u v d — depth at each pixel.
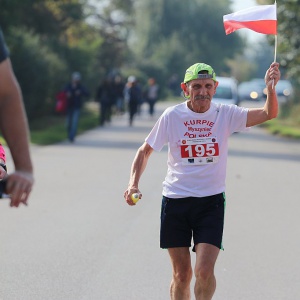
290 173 36.50
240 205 26.70
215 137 13.60
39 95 66.62
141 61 159.25
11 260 18.78
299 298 16.17
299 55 62.62
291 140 59.72
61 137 54.34
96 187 30.42
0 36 7.66
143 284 17.00
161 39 177.12
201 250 13.23
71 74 88.44
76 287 16.72
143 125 72.94
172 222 13.70
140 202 27.09
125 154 43.81
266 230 22.50
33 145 48.16
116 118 83.06
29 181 7.55
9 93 7.61
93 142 52.12
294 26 61.03
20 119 7.62
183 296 13.85
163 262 18.86
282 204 27.08
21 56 63.53
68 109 51.56
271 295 16.34
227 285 17.02
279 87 124.56
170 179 13.77
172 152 13.75
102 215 24.53
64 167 36.81
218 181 13.63
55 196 28.11
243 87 128.25
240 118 13.62
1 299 15.78
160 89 156.38
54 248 20.05
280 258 19.30
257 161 41.81
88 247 20.20
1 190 7.55
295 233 22.16
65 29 87.38
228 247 20.31
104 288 16.66
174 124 13.66
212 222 13.48
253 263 18.78
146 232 22.12
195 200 13.57
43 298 15.91
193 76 13.42
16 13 63.97
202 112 13.60
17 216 24.22
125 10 132.50
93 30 101.00
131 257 19.28
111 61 129.12
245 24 13.87
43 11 82.31
